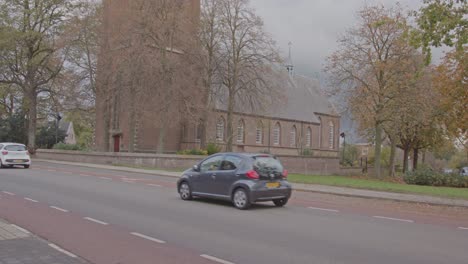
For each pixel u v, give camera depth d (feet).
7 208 38.78
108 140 143.02
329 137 259.39
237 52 142.61
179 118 123.75
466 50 70.33
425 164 218.79
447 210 51.83
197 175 47.93
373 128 147.95
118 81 121.49
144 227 32.22
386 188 74.90
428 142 161.89
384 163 223.51
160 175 92.12
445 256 26.03
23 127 174.70
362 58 129.49
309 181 87.45
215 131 155.12
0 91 162.20
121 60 117.70
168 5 126.41
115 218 35.53
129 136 143.95
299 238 29.99
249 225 34.50
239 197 43.80
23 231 28.32
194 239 28.71
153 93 118.32
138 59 115.96
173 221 35.12
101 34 134.62
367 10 128.57
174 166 123.44
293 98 239.50
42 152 149.48
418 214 46.68
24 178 67.31
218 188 45.73
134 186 63.05
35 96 156.76
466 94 94.43
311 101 253.03
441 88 105.60
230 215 39.42
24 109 177.47
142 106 119.14
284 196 46.09
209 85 140.15
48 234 28.91
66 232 29.68
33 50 150.30
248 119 195.62
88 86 139.23
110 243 26.86
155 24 121.90
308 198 59.26
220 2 140.05
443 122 141.69
